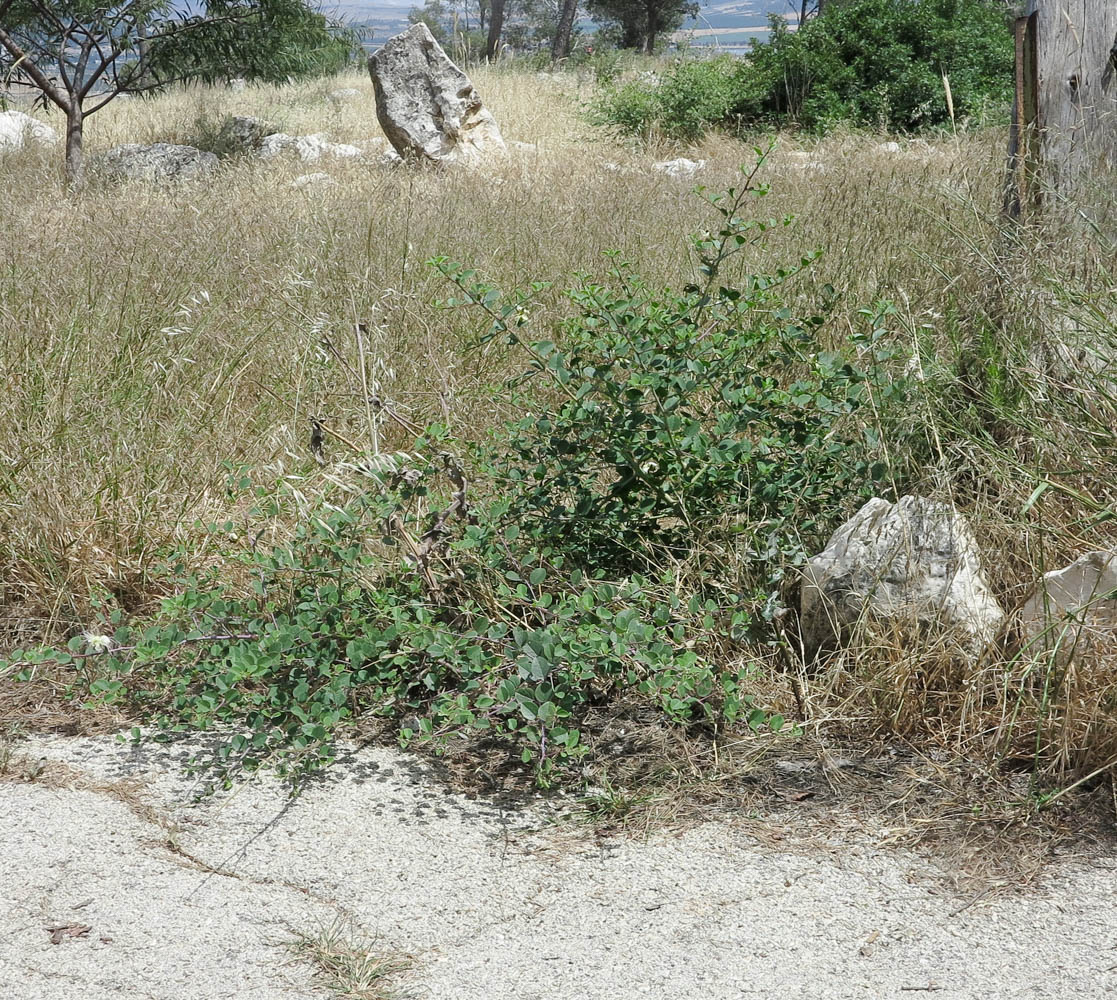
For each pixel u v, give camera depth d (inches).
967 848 98.2
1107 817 101.7
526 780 110.5
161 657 120.5
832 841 99.8
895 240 228.2
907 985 82.4
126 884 94.1
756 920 89.7
